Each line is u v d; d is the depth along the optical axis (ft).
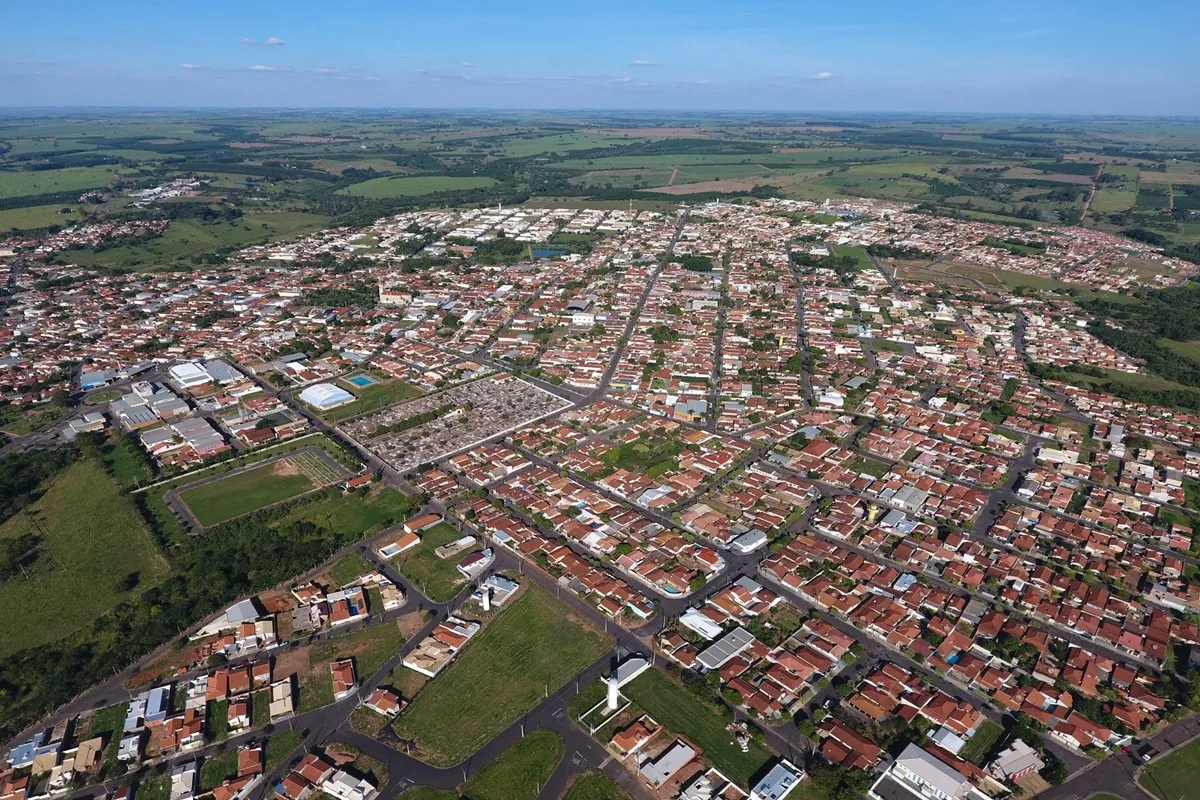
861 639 489.26
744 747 401.90
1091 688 444.14
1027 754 397.19
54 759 391.86
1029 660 468.75
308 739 407.23
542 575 552.82
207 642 482.69
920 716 421.59
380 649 475.31
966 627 499.10
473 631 488.85
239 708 421.18
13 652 476.95
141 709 423.23
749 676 451.12
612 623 501.15
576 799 371.76
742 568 562.66
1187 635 488.44
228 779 382.01
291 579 547.08
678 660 464.65
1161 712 430.61
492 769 387.75
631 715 424.05
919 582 541.34
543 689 442.50
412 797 372.17
